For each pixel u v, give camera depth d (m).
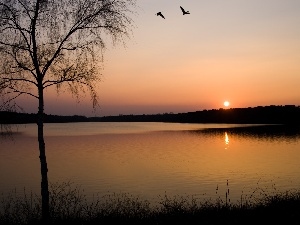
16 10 10.66
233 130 156.75
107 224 11.67
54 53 11.16
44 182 11.38
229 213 12.57
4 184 33.91
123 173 42.56
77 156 65.44
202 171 43.75
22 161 57.12
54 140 114.69
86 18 10.97
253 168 45.69
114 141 106.56
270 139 98.62
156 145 89.81
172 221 11.84
